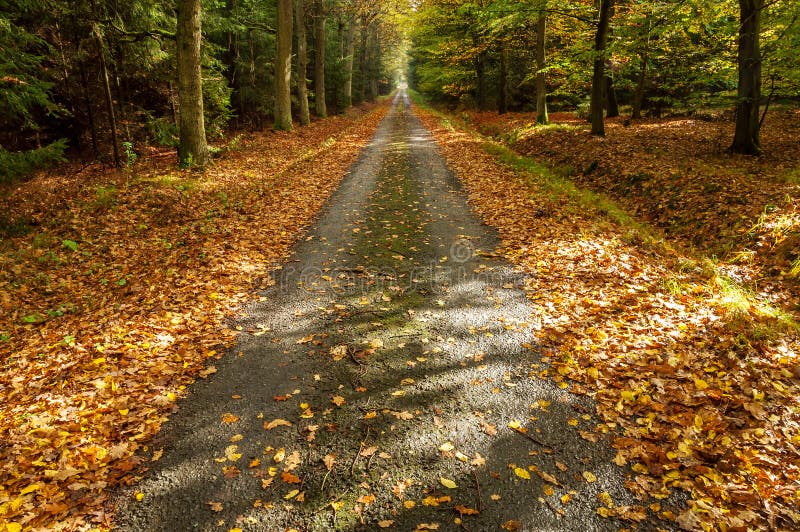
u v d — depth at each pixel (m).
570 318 5.27
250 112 26.53
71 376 4.37
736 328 4.74
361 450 3.50
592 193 11.16
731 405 3.78
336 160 16.16
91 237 8.42
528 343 4.85
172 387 4.29
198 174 12.61
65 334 5.23
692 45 18.27
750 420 3.61
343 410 3.95
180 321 5.44
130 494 3.14
